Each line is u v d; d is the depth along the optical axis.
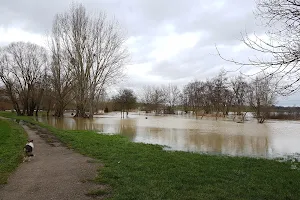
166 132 30.44
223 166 11.25
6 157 12.33
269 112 69.06
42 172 9.94
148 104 123.88
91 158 12.65
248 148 19.89
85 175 9.45
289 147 20.62
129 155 13.18
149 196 7.24
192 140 23.73
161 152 14.49
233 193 7.69
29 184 8.46
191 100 109.06
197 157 13.32
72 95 57.94
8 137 19.89
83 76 50.28
